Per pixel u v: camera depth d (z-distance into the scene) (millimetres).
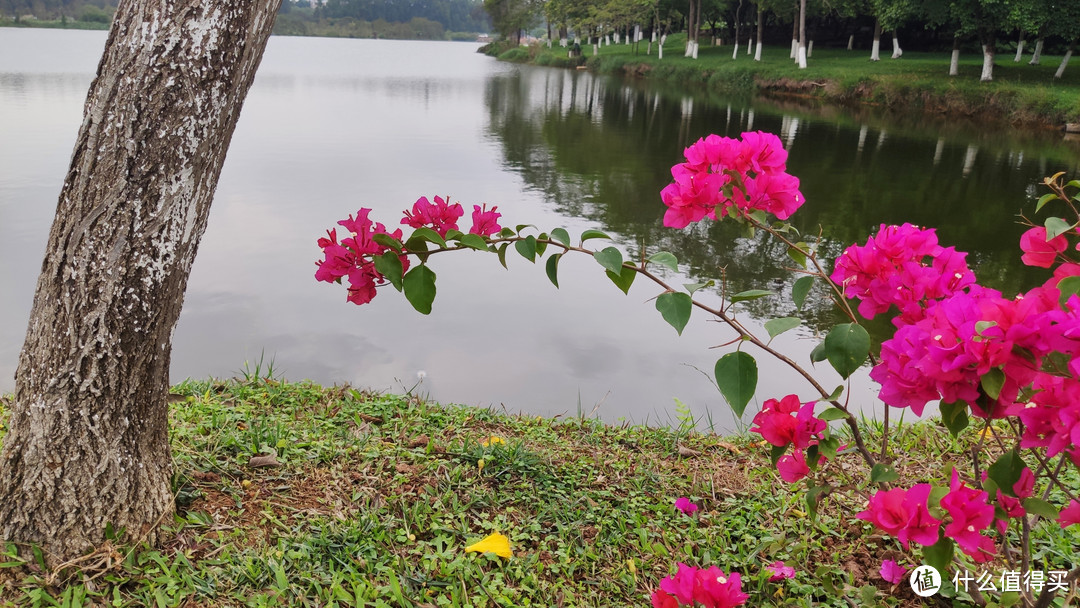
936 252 1967
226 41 2152
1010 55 38062
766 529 3027
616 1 55250
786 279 8305
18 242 8188
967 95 26578
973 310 1501
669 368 5867
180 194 2201
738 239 9938
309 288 7496
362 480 3119
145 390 2363
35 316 2242
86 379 2232
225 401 3998
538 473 3363
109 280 2182
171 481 2701
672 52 54844
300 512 2814
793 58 40531
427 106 28109
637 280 8172
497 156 16625
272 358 5758
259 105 26094
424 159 15812
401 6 197000
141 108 2092
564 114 26500
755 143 2162
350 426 3760
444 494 3055
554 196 12344
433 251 2146
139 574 2338
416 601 2441
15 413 2301
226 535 2600
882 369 1647
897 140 20531
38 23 116062
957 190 13945
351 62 63344
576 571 2752
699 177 2135
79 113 19781
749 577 2703
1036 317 1425
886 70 32750
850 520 3104
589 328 6730
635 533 2980
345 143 17797
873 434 4129
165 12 2066
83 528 2303
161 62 2082
